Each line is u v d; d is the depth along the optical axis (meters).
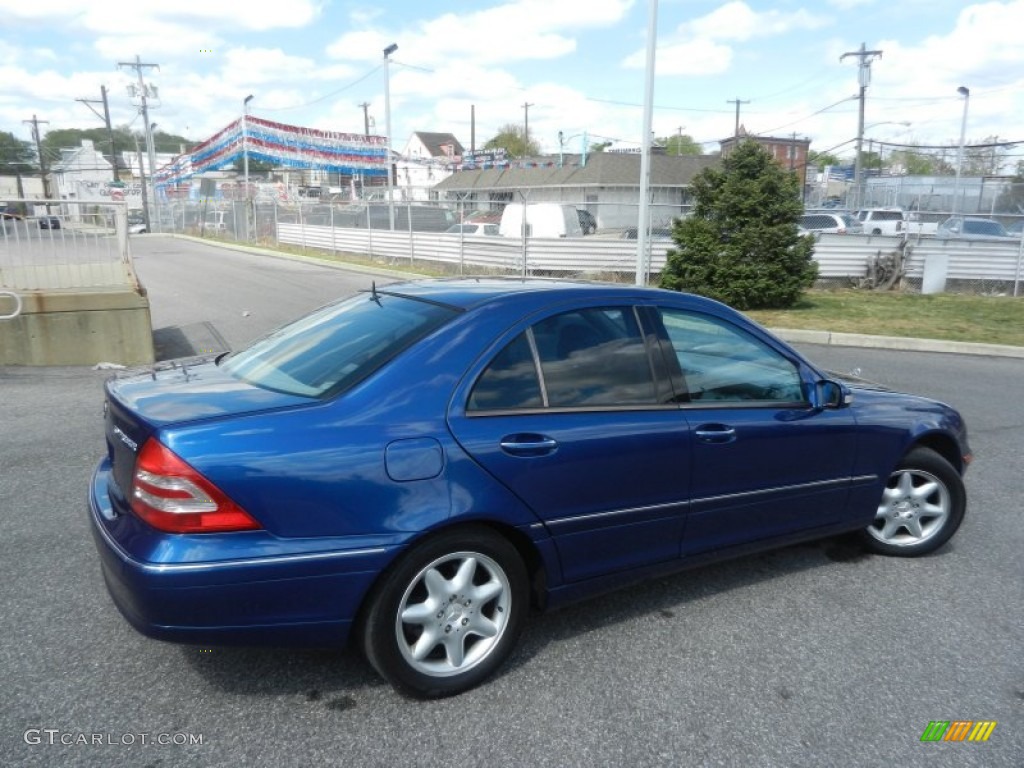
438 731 3.04
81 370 9.48
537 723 3.10
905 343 12.84
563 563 3.50
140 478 2.91
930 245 19.61
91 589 4.08
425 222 33.84
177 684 3.30
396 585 3.07
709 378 3.97
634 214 47.00
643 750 2.96
